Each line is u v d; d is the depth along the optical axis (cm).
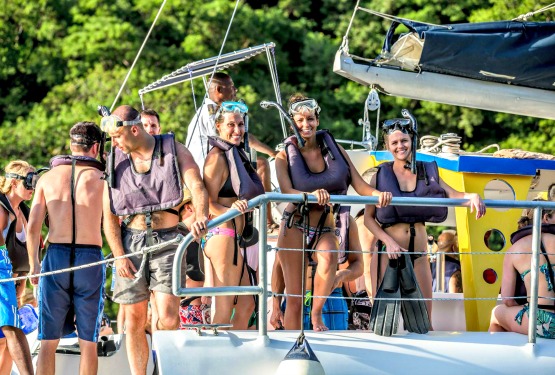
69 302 1627
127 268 1554
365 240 1875
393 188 1634
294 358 1412
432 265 2331
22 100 5762
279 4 5756
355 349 1495
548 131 5069
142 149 1537
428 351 1516
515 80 1880
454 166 1816
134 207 1538
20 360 1662
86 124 1670
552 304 1609
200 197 1511
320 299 1602
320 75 5400
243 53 2155
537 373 1529
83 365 1620
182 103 4997
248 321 1697
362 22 5472
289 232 1612
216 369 1413
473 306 1788
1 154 5116
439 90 1894
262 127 5053
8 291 1681
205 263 1602
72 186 1636
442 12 5269
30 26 5669
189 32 5481
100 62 5497
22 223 1850
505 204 1548
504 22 1859
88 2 5631
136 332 1580
